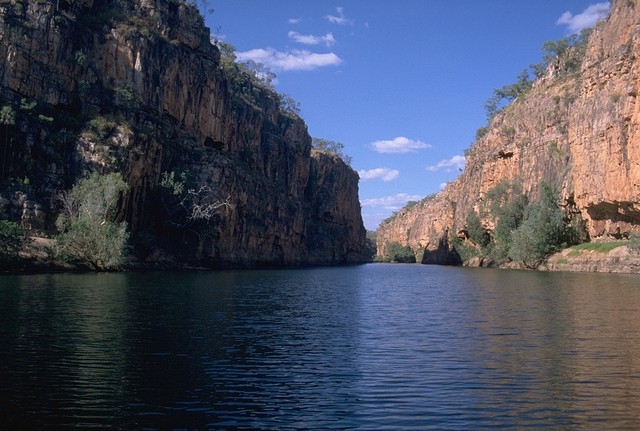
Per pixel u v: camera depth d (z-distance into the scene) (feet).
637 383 58.90
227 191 358.64
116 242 231.91
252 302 134.72
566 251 340.59
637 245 283.79
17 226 204.13
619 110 297.53
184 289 161.38
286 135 596.70
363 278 273.13
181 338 81.92
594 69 333.42
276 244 493.77
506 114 505.25
